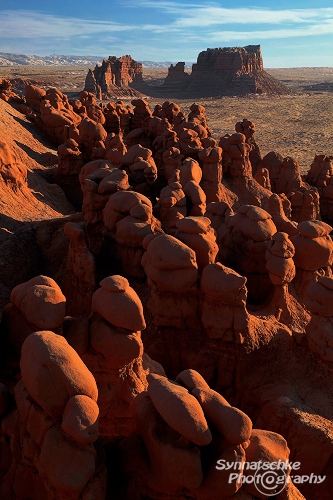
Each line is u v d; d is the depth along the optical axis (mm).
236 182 22672
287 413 10461
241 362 11391
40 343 6875
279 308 12672
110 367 8648
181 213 15211
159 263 11250
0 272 15484
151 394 6941
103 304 8508
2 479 7527
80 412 6465
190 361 11711
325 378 11273
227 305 11250
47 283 8758
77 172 24781
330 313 11164
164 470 6746
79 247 13453
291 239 13461
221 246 14117
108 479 7207
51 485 6719
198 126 24344
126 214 13742
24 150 26328
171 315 11688
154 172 18234
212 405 6879
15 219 18297
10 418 7445
